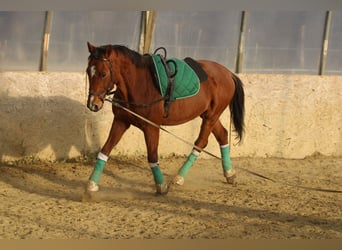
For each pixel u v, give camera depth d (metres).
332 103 12.53
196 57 11.97
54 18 11.08
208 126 9.55
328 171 11.19
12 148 10.80
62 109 11.08
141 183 9.80
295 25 12.30
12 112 10.75
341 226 7.46
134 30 11.55
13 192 8.94
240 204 8.47
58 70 11.28
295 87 12.31
